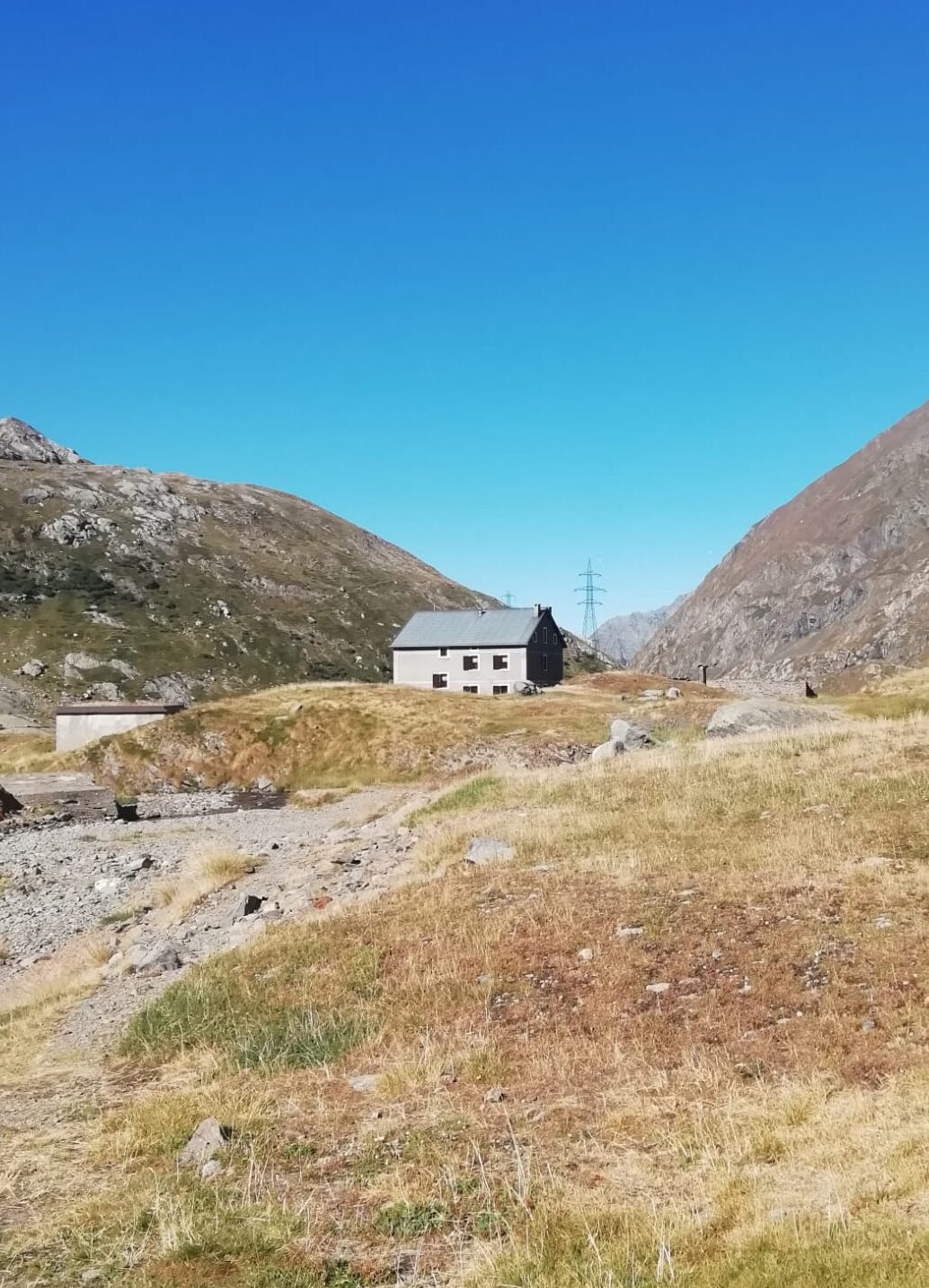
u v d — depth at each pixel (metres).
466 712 54.84
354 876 20.28
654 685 73.19
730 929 12.66
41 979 18.95
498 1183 7.75
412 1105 9.57
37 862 32.88
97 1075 12.06
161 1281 6.69
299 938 15.37
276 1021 12.46
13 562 180.00
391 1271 6.69
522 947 13.27
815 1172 7.01
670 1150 7.91
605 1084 9.46
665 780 23.14
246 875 23.50
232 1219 7.51
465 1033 11.24
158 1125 9.66
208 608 181.62
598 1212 6.94
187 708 60.12
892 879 13.48
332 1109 9.68
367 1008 12.37
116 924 22.56
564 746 47.91
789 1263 5.62
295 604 197.62
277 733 53.81
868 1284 5.22
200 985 14.11
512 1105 9.27
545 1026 11.12
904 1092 8.18
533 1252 6.48
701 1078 9.18
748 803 19.59
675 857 16.44
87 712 64.19
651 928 13.06
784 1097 8.44
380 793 45.72
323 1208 7.67
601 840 18.31
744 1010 10.55
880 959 11.04
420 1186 7.79
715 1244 6.18
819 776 20.86
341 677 174.38
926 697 42.84
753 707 35.91
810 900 13.19
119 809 44.78
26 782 46.28
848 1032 9.66
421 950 13.86
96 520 199.75
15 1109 11.03
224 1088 10.56
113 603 174.00
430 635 90.75
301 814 41.47
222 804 47.34
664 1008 10.98
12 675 145.38
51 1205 8.32
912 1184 6.41
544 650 92.75
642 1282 5.86
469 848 19.28
